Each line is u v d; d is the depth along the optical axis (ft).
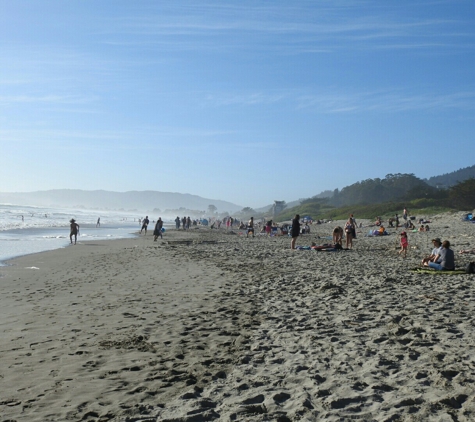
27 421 15.85
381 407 16.29
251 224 166.20
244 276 52.75
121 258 78.59
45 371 21.02
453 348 22.91
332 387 18.34
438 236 120.37
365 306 33.68
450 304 33.73
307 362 21.58
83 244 118.93
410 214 271.69
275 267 60.90
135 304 36.88
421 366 20.39
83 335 27.27
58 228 223.71
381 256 75.20
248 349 24.30
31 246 110.73
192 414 16.11
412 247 90.48
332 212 405.39
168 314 33.01
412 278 47.75
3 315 33.01
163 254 85.15
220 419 15.75
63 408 16.94
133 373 20.72
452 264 53.47
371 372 19.80
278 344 24.90
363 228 191.31
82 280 51.49
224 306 35.65
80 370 21.15
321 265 62.23
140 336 26.81
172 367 21.57
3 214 376.07
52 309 35.09
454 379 18.60
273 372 20.49
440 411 15.76
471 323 27.76
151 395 18.16
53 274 57.31
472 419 15.10
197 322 30.37
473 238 105.40
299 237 152.87
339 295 38.42
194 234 186.91
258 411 16.35
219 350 24.17
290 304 35.70
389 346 23.65
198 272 57.52
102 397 17.99
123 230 233.35
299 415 15.83
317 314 31.76
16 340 26.27
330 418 15.52
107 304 36.99
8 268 64.18
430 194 378.12
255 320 30.73
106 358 22.89
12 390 18.75
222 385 19.11
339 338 25.48
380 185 627.87
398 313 31.07
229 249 94.53
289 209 610.65
